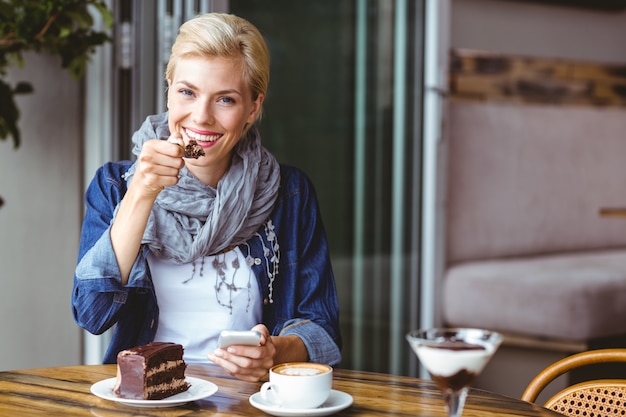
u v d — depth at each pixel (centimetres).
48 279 280
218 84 160
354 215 335
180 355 134
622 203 484
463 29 439
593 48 487
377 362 345
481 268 392
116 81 273
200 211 169
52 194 279
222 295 171
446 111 351
